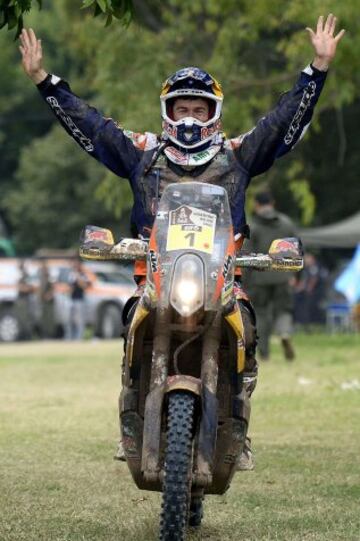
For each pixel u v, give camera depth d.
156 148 15.52
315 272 79.12
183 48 58.62
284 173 69.19
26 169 110.38
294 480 19.97
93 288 73.31
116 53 56.78
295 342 57.50
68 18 66.00
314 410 28.55
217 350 14.10
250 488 19.36
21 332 74.19
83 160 108.25
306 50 50.38
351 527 16.56
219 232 14.22
